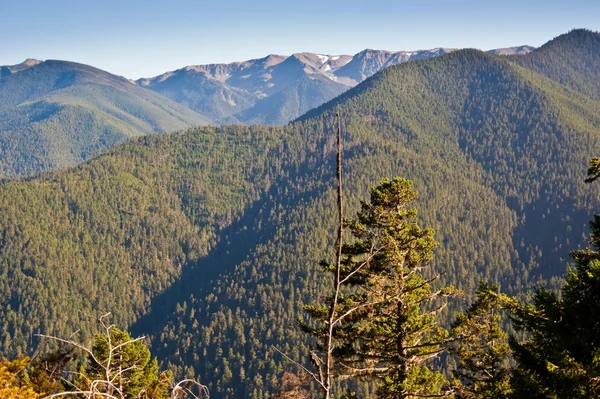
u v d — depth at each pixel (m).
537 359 11.50
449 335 16.61
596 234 12.45
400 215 16.00
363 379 15.52
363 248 15.27
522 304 11.72
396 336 14.99
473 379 19.59
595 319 10.48
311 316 15.17
